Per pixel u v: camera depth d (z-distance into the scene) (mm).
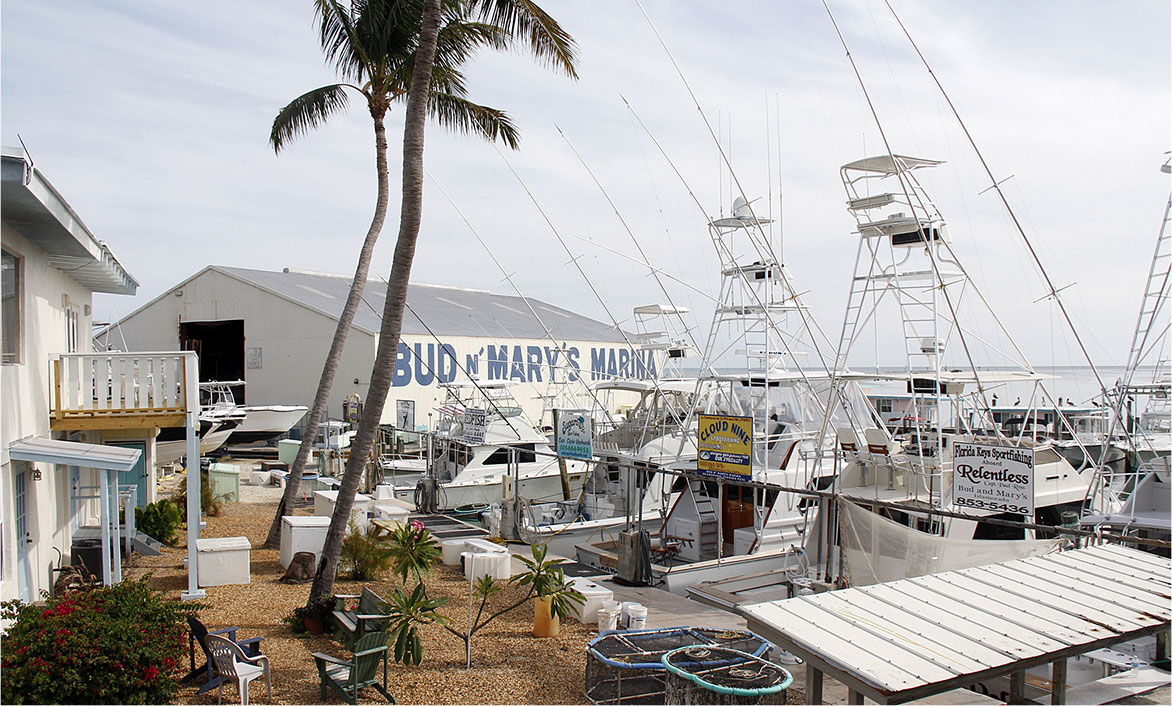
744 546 14859
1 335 10031
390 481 24891
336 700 7797
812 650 5406
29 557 10922
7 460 9680
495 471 23031
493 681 8367
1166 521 10953
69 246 11227
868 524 9945
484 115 17297
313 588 10312
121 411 12023
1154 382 13156
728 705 6680
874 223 13352
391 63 16250
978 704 7742
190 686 8102
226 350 48750
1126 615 5953
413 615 8406
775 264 15547
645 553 13172
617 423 21422
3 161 8109
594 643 8328
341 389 37594
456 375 39688
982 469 10367
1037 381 14023
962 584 6633
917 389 13031
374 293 46844
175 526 15930
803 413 17203
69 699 7086
